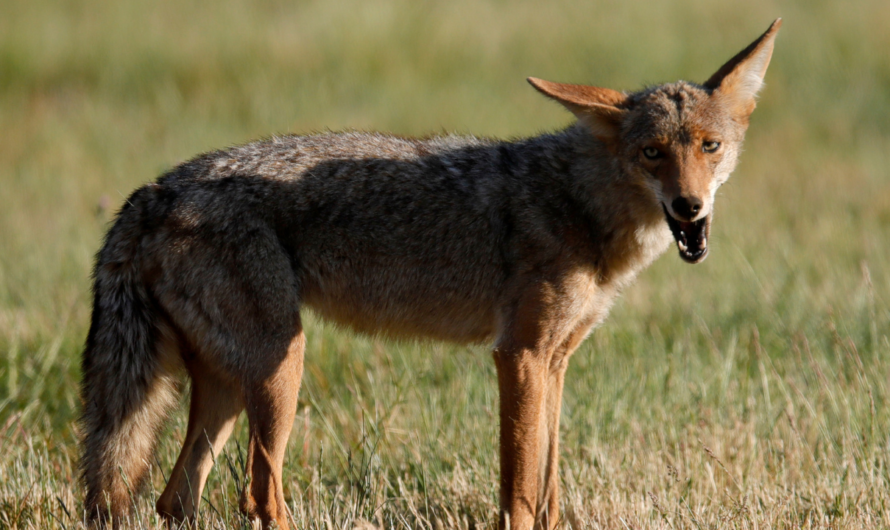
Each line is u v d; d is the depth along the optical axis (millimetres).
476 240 14344
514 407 13695
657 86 14758
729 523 12758
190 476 13812
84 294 22562
